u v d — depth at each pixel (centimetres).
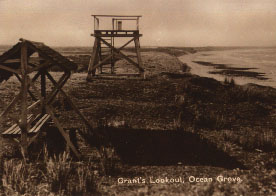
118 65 3256
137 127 1012
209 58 7525
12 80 1741
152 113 1177
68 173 627
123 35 1805
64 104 1224
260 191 553
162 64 3678
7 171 600
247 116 1206
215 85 1556
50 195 535
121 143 859
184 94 1407
